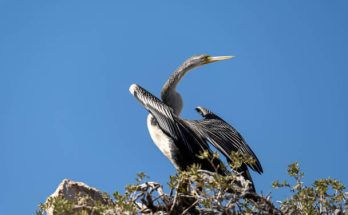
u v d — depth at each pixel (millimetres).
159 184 11562
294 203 11023
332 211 11125
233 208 10891
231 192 11367
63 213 10609
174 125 12102
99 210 10680
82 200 12039
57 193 12414
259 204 10930
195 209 11352
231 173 11070
